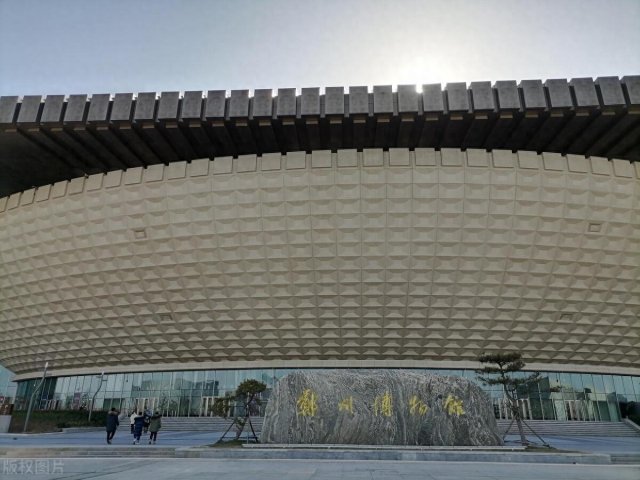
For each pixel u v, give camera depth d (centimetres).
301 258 2141
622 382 2619
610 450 1352
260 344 2497
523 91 1719
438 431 1251
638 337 2400
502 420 2478
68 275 2370
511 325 2309
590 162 1938
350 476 778
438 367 2523
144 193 2092
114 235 2198
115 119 1791
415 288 2202
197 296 2322
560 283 2172
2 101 1858
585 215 2000
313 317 2328
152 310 2406
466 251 2091
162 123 1827
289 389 1318
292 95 1797
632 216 2009
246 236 2123
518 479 752
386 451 1122
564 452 1199
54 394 2900
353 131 1897
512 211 1991
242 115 1775
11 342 2855
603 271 2142
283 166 1995
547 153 1941
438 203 1986
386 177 1964
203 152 2078
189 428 2509
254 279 2241
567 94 1689
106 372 2791
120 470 871
